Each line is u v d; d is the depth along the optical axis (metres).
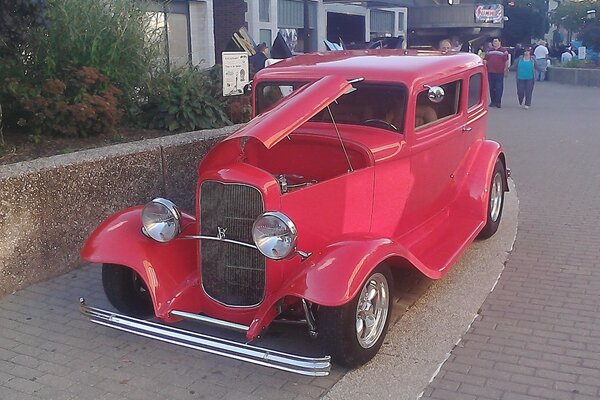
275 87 5.40
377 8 31.39
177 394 3.88
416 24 38.22
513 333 4.61
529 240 6.71
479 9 37.91
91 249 4.43
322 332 3.94
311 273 3.84
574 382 3.95
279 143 4.93
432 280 5.58
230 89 8.73
